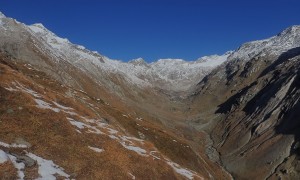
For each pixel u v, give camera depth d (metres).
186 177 50.88
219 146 139.38
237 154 118.50
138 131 77.12
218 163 116.69
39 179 28.03
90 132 43.03
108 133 49.12
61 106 51.25
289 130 109.12
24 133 34.06
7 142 31.38
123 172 37.66
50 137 35.81
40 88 55.16
